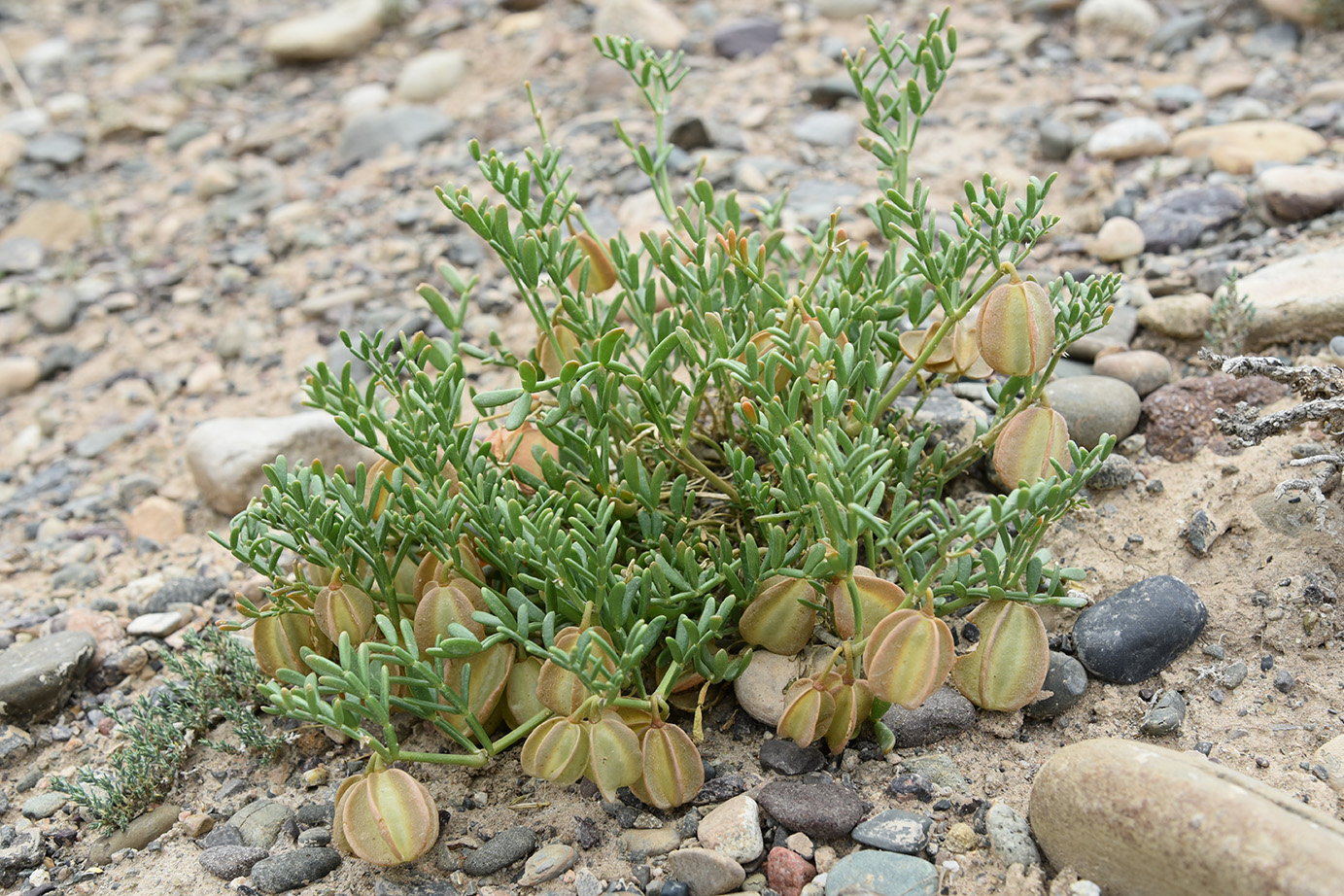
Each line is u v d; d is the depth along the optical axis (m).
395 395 2.84
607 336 2.44
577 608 2.43
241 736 2.83
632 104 5.79
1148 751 2.15
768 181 4.95
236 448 3.84
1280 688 2.59
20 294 5.30
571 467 2.87
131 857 2.63
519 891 2.37
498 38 6.76
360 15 7.05
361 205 5.44
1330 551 2.77
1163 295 3.80
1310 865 1.87
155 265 5.39
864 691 2.43
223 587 3.54
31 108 6.92
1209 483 3.02
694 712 2.72
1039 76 5.39
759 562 2.57
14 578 3.76
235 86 6.92
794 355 2.45
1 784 2.93
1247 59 5.21
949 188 4.70
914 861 2.27
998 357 2.48
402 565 2.79
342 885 2.44
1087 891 2.12
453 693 2.39
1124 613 2.70
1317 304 3.33
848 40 5.99
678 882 2.33
